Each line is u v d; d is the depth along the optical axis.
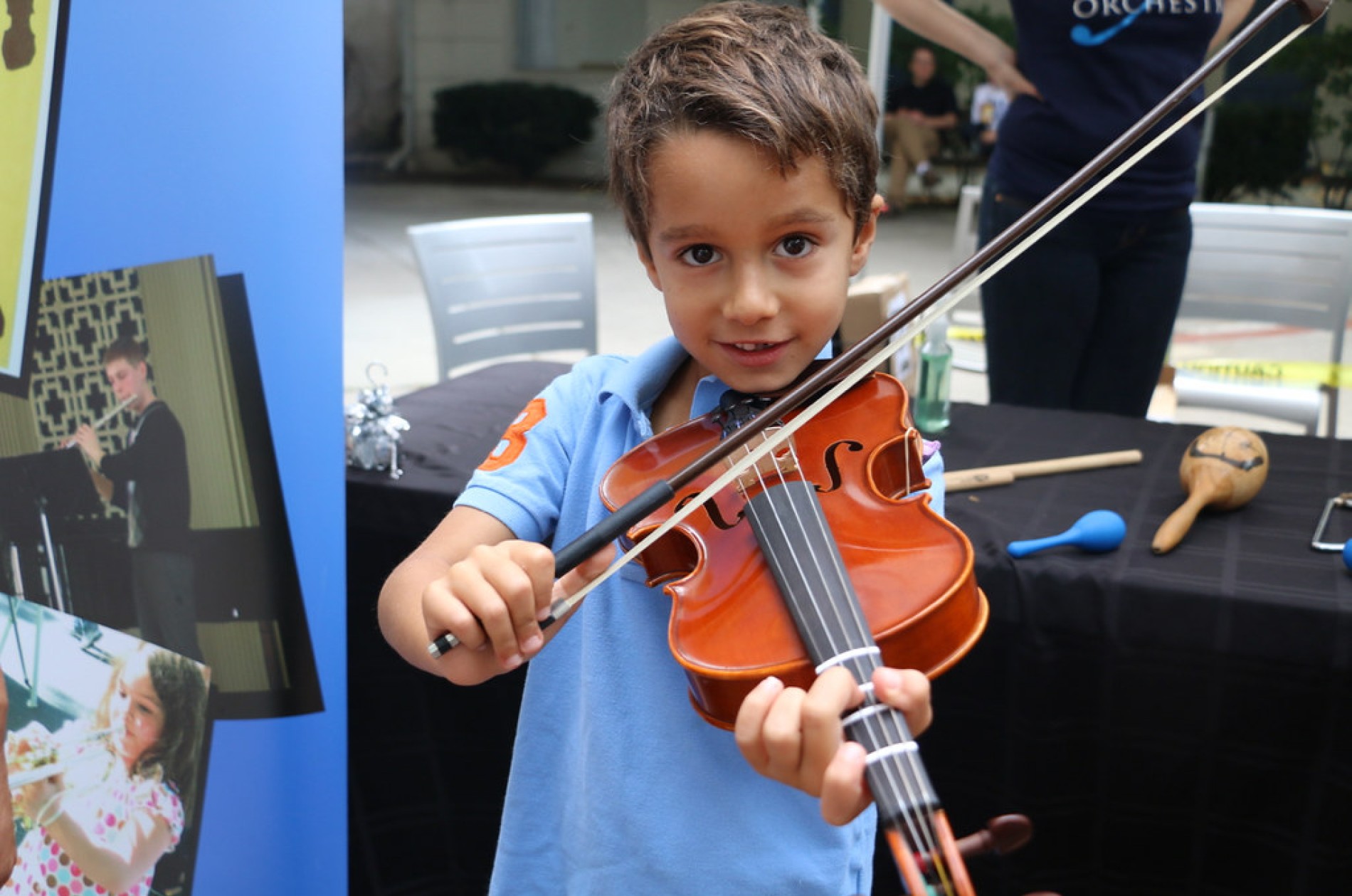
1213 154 8.83
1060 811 1.70
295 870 1.39
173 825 1.30
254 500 1.35
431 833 1.90
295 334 1.37
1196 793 1.63
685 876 1.03
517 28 12.23
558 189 11.76
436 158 12.41
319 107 1.37
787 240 0.94
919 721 0.75
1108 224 2.53
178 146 1.29
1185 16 2.46
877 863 1.76
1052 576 1.60
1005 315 2.67
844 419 1.16
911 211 9.71
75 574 1.21
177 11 1.29
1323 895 1.59
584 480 1.13
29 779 1.17
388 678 1.86
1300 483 1.93
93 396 1.23
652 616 1.07
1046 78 2.52
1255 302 3.20
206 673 1.32
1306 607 1.50
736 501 1.06
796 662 0.89
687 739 1.05
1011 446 2.09
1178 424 2.24
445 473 1.88
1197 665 1.57
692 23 1.00
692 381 1.19
